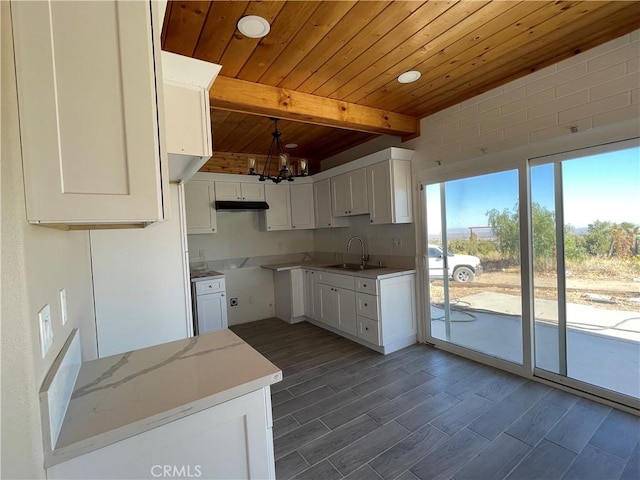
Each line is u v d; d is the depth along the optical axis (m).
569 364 2.43
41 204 0.73
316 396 2.52
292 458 1.83
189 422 0.92
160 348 1.33
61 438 0.77
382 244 4.02
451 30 1.85
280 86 2.50
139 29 0.83
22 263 0.67
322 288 4.21
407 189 3.51
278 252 5.16
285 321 4.80
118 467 0.83
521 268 2.64
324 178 4.55
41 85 0.74
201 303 3.82
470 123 2.90
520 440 1.89
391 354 3.30
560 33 1.95
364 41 1.92
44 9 0.74
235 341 1.40
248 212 4.90
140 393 0.97
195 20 1.66
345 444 1.93
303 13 1.64
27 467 0.66
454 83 2.59
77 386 1.02
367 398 2.45
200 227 4.20
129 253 2.15
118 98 0.81
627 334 2.12
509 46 2.07
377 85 2.54
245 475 1.02
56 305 0.96
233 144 4.18
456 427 2.04
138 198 0.83
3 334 0.62
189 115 1.52
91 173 0.79
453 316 3.25
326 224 4.56
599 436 1.89
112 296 2.10
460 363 2.98
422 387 2.57
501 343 2.84
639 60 1.94
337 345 3.65
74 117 0.77
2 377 0.62
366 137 4.04
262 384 1.04
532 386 2.50
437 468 1.71
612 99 2.06
